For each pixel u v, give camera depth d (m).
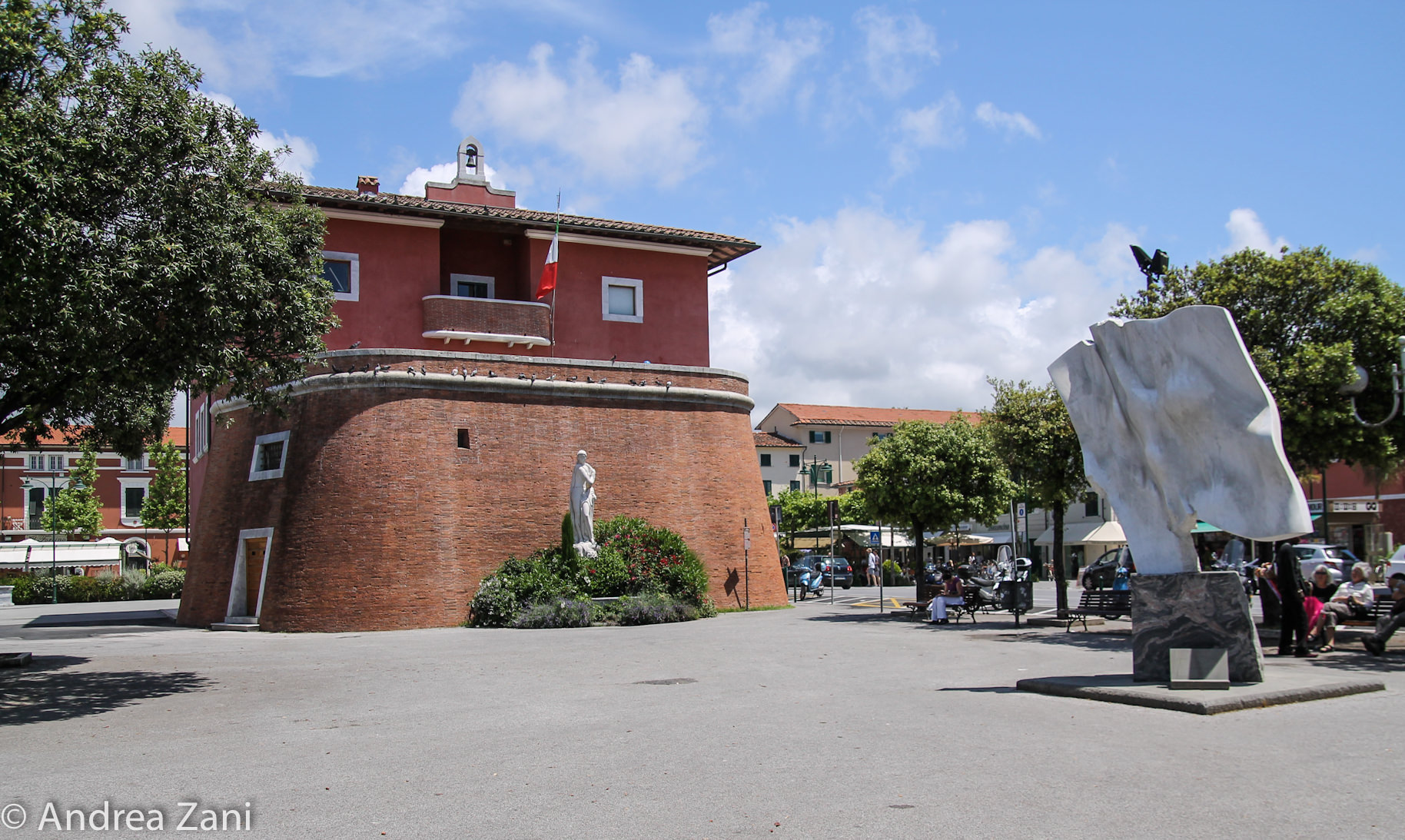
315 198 27.64
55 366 14.49
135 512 66.88
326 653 18.75
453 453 25.92
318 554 24.42
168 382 14.44
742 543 30.42
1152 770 7.41
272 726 10.96
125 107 13.76
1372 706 9.94
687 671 14.97
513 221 30.67
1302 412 17.34
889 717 10.15
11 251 11.74
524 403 27.36
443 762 8.62
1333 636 15.88
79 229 12.61
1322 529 39.69
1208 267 19.55
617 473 28.50
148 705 12.77
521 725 10.45
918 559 32.88
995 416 23.08
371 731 10.44
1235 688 10.52
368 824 6.65
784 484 75.12
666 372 29.84
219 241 14.05
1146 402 11.84
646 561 26.45
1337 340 17.86
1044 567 58.06
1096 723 9.36
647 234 32.56
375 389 25.45
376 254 29.41
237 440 27.61
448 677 14.89
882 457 32.78
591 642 19.88
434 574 24.78
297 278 15.91
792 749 8.60
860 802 6.76
